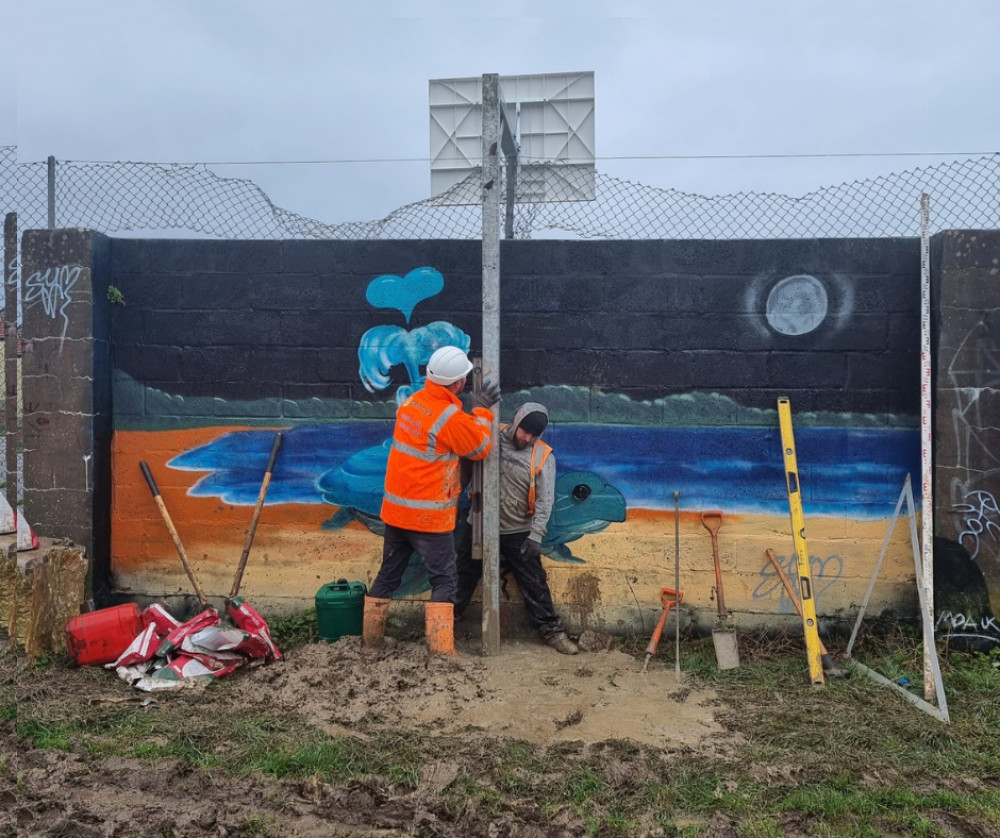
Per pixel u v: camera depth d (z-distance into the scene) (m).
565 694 4.33
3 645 4.73
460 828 3.11
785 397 5.10
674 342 5.18
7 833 3.07
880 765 3.57
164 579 5.50
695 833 3.07
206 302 5.44
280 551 5.43
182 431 5.47
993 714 4.10
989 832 3.12
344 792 3.32
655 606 5.21
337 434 5.39
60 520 5.32
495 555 4.89
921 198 4.52
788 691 4.41
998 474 4.79
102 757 3.60
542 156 5.62
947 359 4.84
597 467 5.24
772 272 5.12
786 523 5.12
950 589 4.86
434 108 5.83
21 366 5.32
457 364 4.67
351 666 4.51
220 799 3.30
